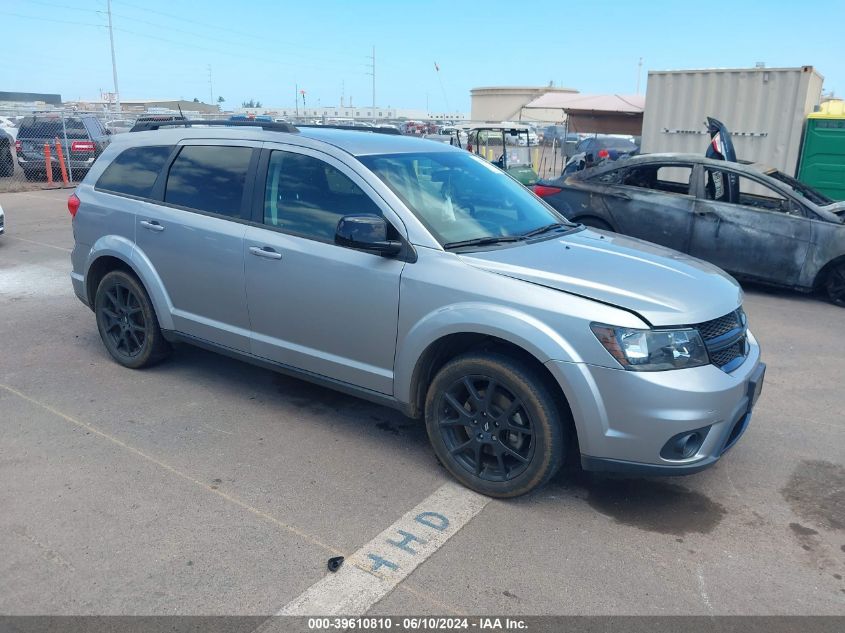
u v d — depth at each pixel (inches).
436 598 114.7
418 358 147.8
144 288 201.5
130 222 199.5
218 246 178.5
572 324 130.1
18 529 130.5
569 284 135.3
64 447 163.0
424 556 125.6
